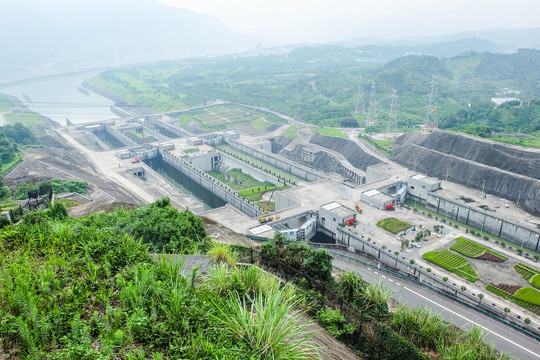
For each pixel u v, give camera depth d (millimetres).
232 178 176750
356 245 101125
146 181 156875
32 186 114625
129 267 19422
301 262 34406
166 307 15828
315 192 132375
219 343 14578
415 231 102875
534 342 51156
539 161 120375
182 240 40562
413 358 24812
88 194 122438
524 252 92750
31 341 13234
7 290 15609
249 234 96625
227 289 20078
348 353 23875
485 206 115062
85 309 15836
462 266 85562
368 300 32125
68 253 19906
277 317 15562
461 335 31953
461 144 142750
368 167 152125
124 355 13648
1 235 21344
